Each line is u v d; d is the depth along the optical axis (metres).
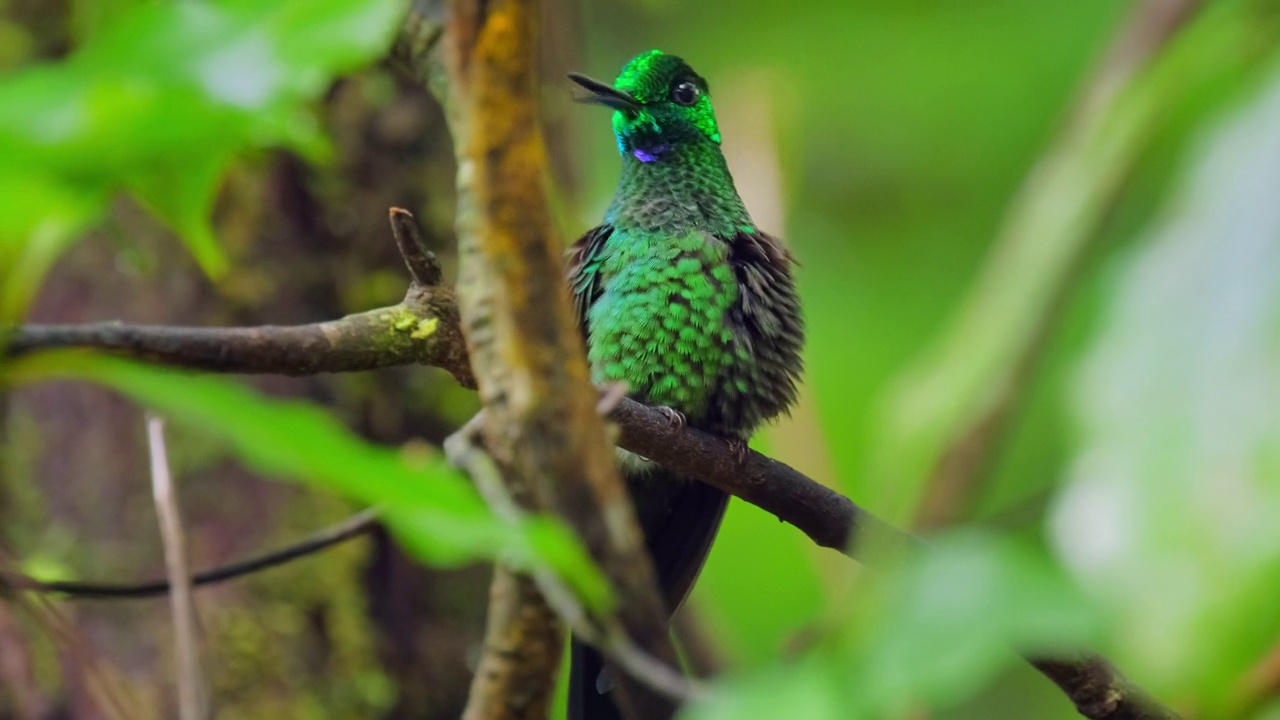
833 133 11.32
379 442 7.72
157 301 7.52
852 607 1.87
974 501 5.40
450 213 7.99
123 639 7.20
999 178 11.25
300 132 3.22
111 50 2.10
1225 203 1.70
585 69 10.34
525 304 3.15
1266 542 1.52
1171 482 1.58
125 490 7.46
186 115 2.08
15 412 7.52
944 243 11.43
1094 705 4.66
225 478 7.51
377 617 7.72
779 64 11.22
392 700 7.65
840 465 10.77
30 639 6.88
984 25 11.11
